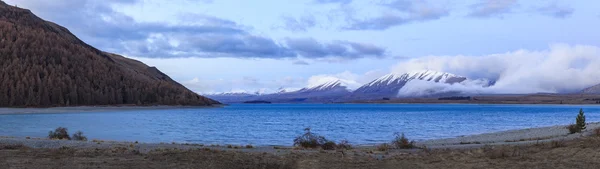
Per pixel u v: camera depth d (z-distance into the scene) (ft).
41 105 499.10
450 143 122.93
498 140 131.75
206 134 182.60
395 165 60.90
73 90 544.62
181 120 307.58
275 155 73.36
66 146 83.10
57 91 528.63
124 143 96.63
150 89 655.35
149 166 57.16
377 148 98.27
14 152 68.23
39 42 622.95
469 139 142.92
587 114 487.20
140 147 84.53
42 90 517.96
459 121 309.63
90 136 164.76
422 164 61.36
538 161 59.72
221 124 261.24
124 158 64.28
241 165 59.88
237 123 273.13
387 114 473.26
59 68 578.66
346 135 180.55
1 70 533.96
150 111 516.73
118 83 628.28
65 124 243.40
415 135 181.27
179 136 170.91
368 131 206.08
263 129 217.97
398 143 103.71
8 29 635.25
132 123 263.70
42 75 554.87
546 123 281.74
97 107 531.91
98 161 60.49
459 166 58.03
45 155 65.36
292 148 95.86
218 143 138.72
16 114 390.21
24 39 616.80
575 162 57.93
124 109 550.77
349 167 59.21
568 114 481.46
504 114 476.95
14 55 571.69
